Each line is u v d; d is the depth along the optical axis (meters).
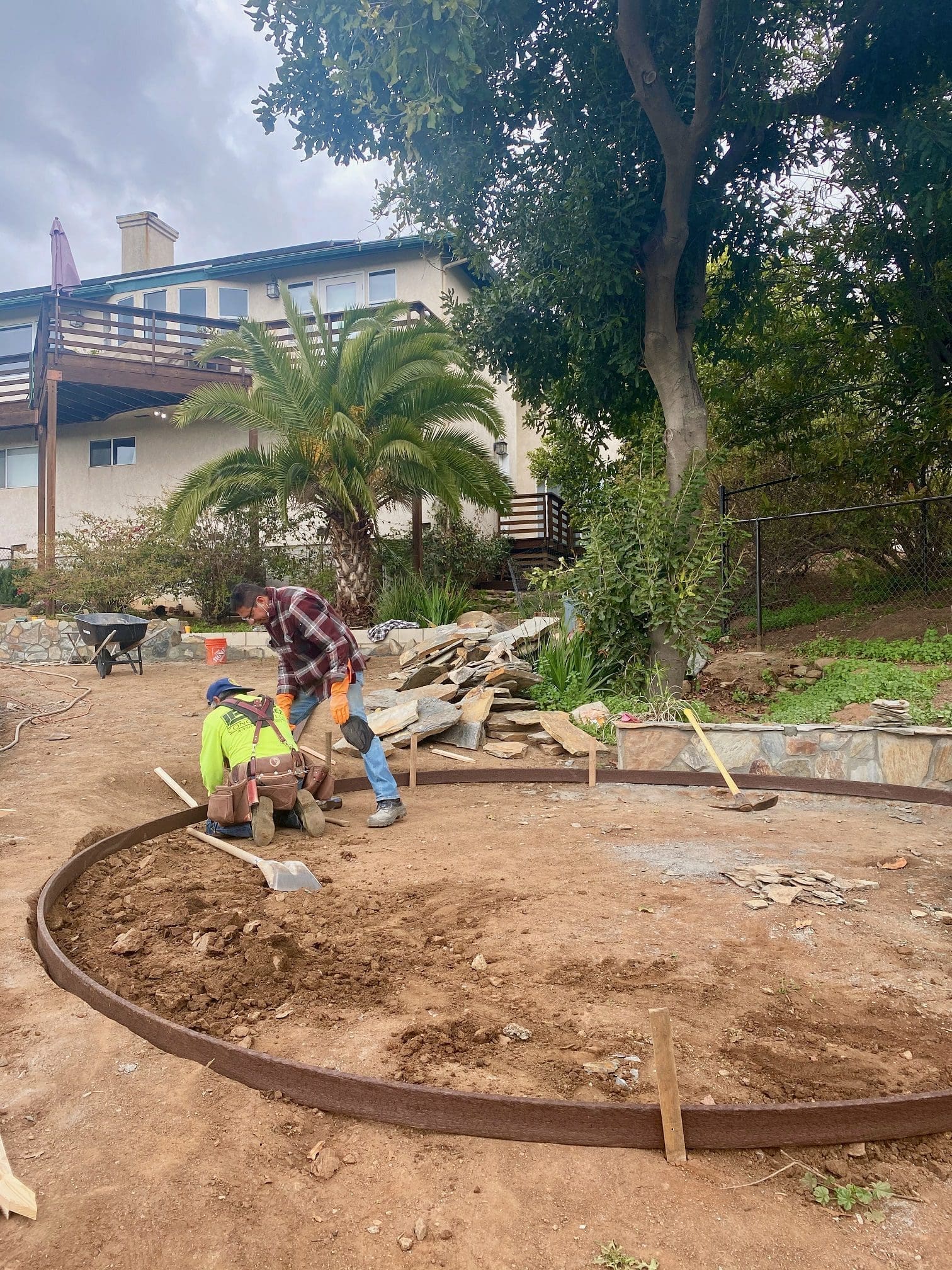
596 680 9.01
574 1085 2.37
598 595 8.73
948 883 4.11
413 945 3.37
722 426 13.84
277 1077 2.31
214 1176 1.98
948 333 11.88
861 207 12.15
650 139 9.52
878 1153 2.13
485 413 14.98
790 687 9.37
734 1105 2.13
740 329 12.72
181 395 19.36
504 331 10.62
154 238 26.16
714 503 13.20
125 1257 1.74
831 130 10.57
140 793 6.27
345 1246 1.79
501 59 9.33
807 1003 2.86
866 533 12.86
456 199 9.97
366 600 14.58
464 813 5.72
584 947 3.32
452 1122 2.16
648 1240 1.82
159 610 18.20
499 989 2.98
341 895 3.96
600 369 10.95
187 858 4.64
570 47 9.38
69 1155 2.05
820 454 13.36
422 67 7.84
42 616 15.55
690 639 8.44
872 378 13.58
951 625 10.75
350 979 3.06
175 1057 2.48
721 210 9.79
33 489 22.91
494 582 20.75
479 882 4.15
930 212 9.07
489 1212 1.89
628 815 5.58
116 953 3.32
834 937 3.41
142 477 21.92
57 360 17.28
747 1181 2.01
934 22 8.98
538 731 8.03
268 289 22.52
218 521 16.50
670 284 9.29
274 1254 1.76
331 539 15.21
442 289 21.31
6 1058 2.47
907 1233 1.85
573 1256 1.77
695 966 3.14
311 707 5.93
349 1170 2.03
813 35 10.55
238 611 5.43
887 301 12.43
